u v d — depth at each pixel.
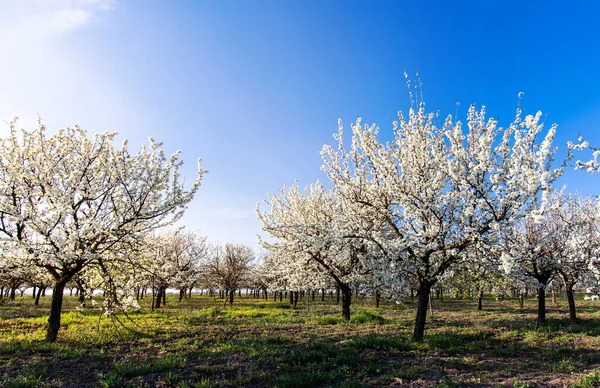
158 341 11.64
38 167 11.15
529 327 14.52
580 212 15.59
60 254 9.83
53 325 11.27
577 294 41.59
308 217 19.08
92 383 7.48
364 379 7.54
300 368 8.38
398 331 13.66
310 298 49.09
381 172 12.49
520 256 10.73
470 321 17.55
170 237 14.24
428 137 12.36
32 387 7.11
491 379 7.35
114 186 11.81
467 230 10.33
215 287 46.62
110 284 11.96
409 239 11.39
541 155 8.81
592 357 9.03
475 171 10.38
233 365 8.57
